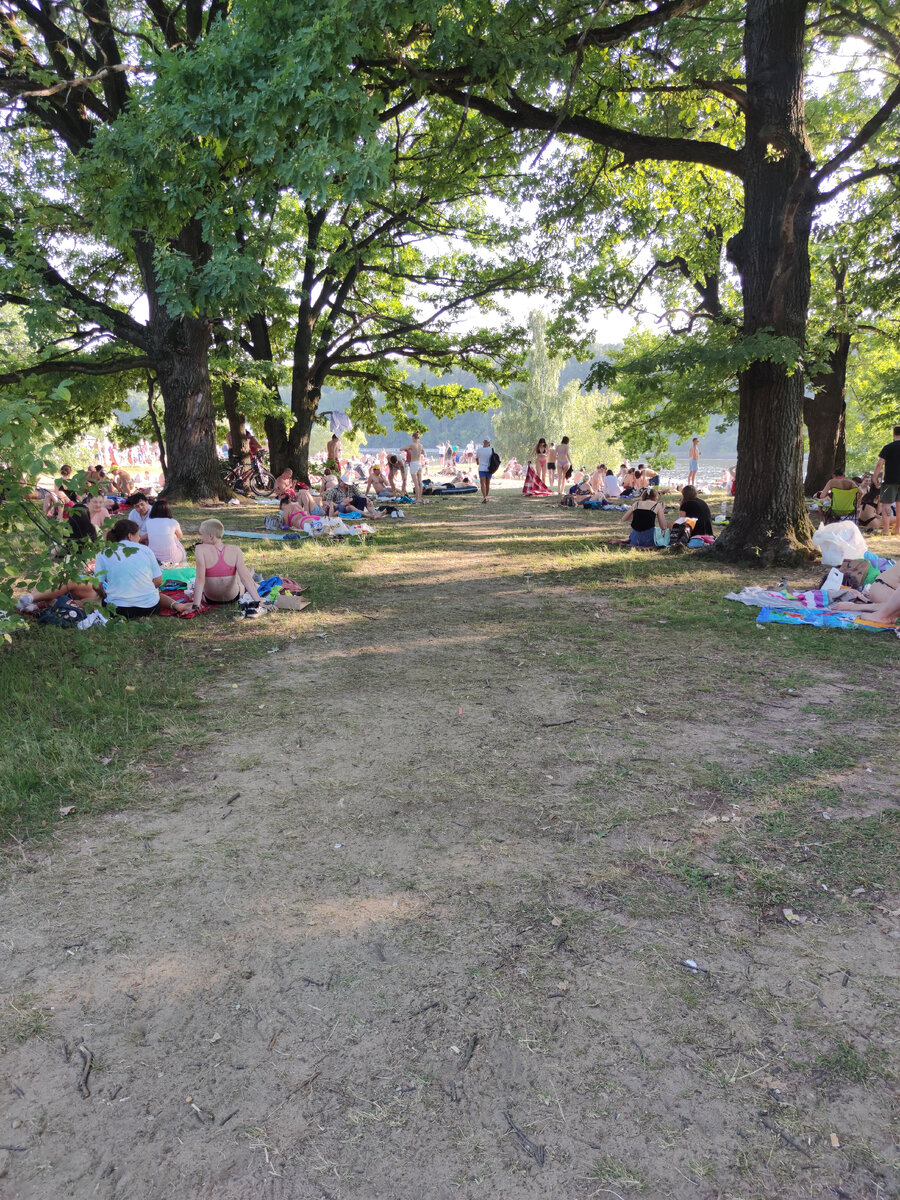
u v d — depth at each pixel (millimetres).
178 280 8258
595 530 16906
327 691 6059
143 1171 2070
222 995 2715
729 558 11656
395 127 18109
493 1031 2531
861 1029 2514
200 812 4074
